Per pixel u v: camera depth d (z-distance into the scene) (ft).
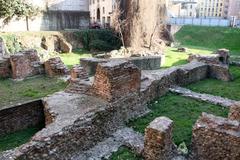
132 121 32.58
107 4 127.85
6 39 70.59
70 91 33.01
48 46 80.38
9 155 20.17
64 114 26.20
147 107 36.91
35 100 31.35
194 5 246.68
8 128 29.40
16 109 29.73
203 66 53.42
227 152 23.89
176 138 28.58
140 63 60.49
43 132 22.54
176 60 74.38
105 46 90.22
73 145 24.32
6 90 38.75
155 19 90.84
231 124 24.21
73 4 124.47
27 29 89.04
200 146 25.40
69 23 102.06
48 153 21.79
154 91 39.58
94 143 26.86
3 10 72.23
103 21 136.26
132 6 87.61
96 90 30.83
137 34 88.63
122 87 30.73
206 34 126.93
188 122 32.50
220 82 52.19
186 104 38.70
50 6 110.93
